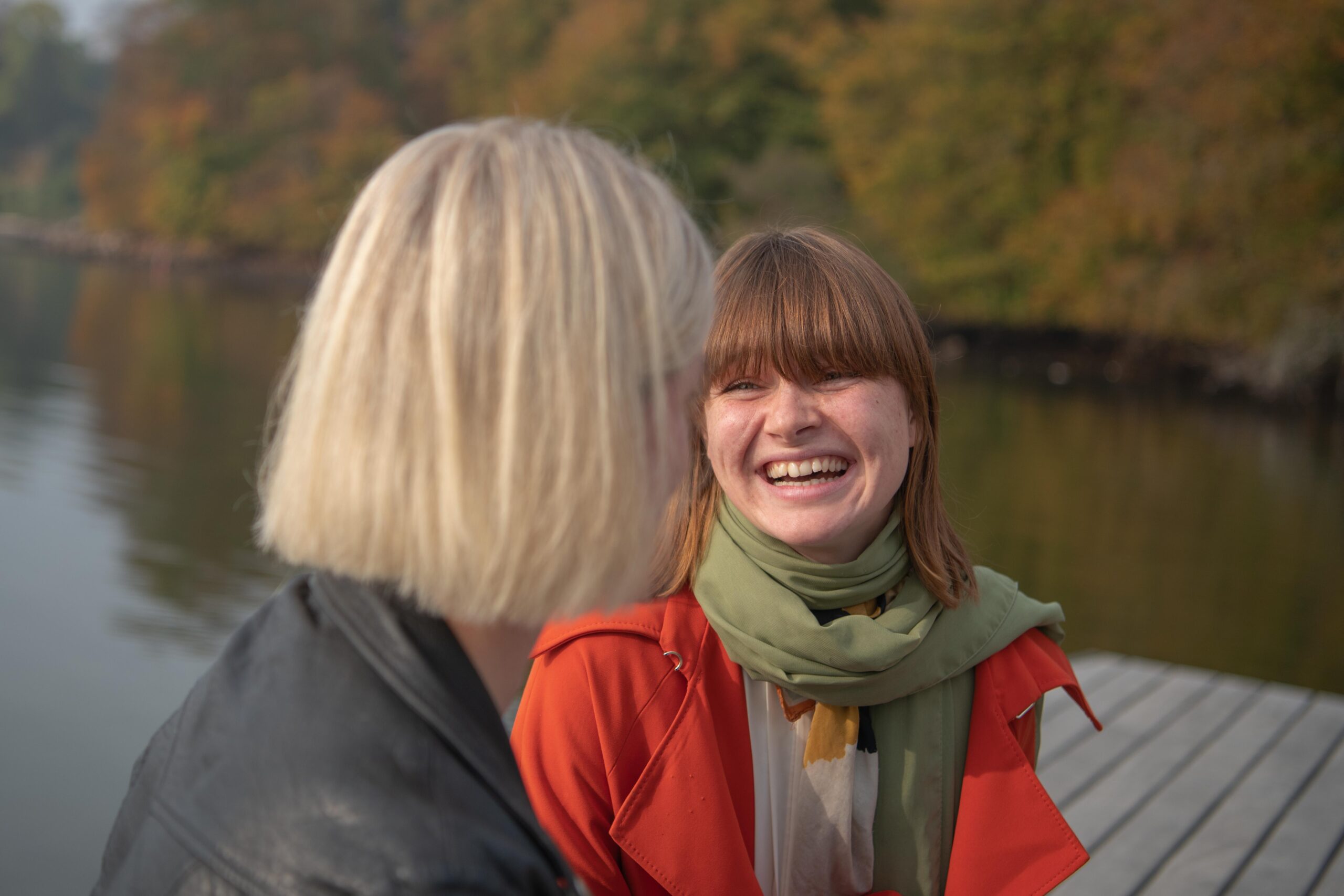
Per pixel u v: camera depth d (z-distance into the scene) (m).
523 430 0.61
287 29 53.69
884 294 1.25
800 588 1.26
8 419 14.84
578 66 37.44
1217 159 20.89
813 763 1.25
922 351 1.29
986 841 1.25
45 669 6.13
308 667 0.64
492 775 0.63
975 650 1.30
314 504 0.63
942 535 1.34
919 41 28.92
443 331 0.62
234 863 0.60
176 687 6.07
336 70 52.31
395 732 0.62
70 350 23.22
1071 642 8.02
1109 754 3.24
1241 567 10.31
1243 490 14.26
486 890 0.58
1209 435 19.23
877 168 30.19
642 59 36.09
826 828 1.25
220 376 21.20
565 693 1.24
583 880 1.18
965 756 1.31
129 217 57.31
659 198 0.71
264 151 51.16
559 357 0.62
